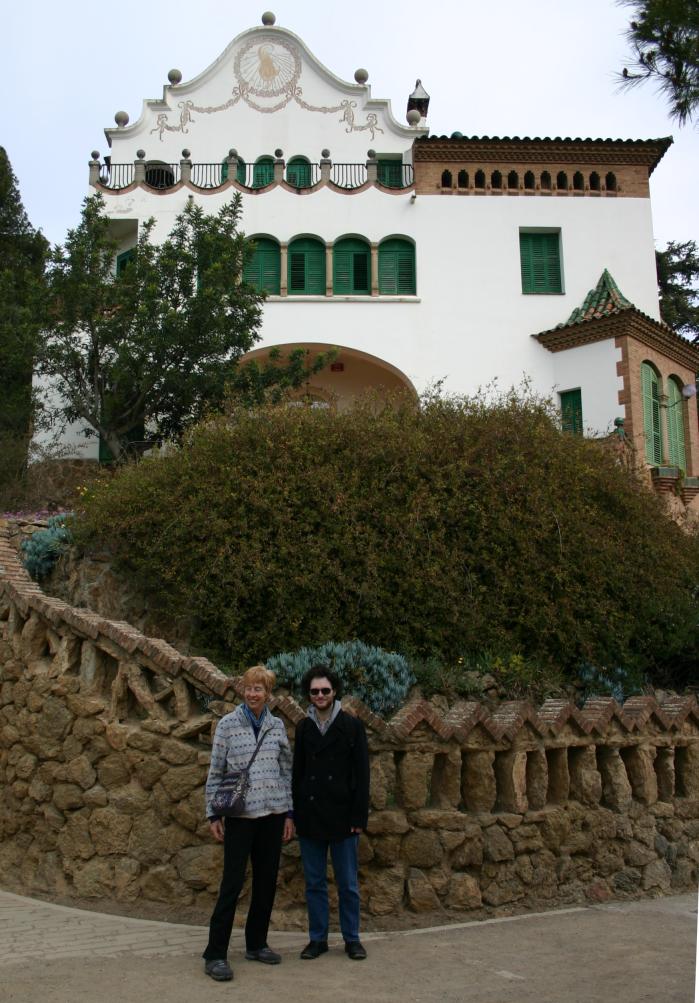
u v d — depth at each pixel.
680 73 9.18
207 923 6.27
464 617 9.62
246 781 5.44
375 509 9.99
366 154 25.27
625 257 22.95
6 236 29.27
